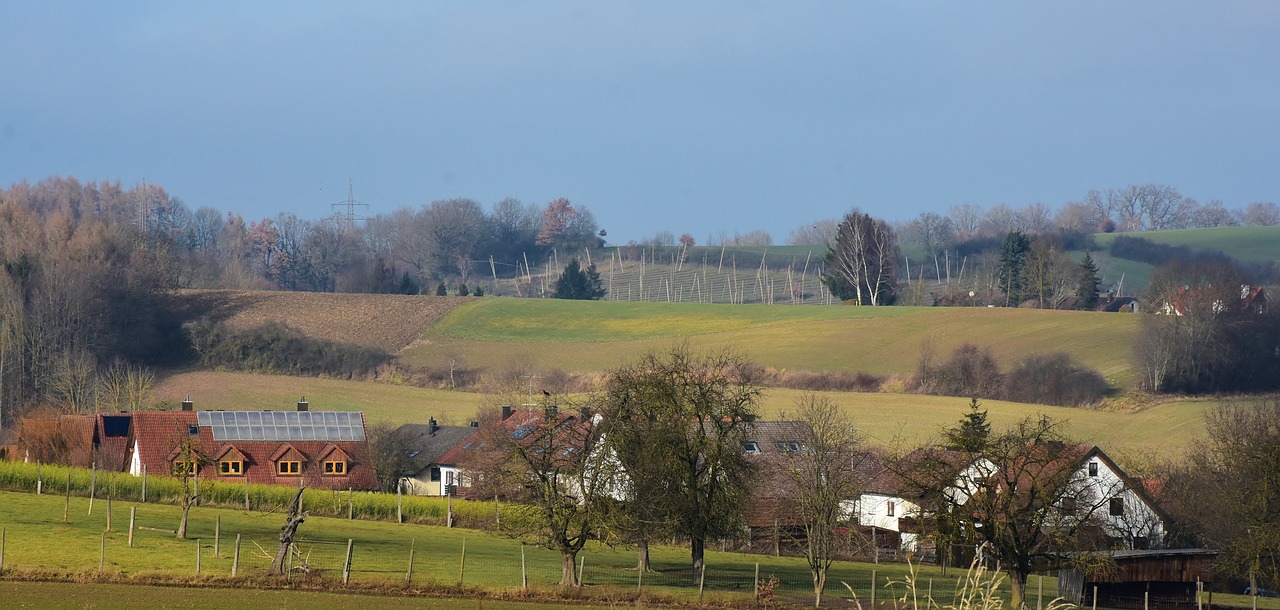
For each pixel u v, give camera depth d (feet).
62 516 329.52
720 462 305.73
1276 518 315.37
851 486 312.91
